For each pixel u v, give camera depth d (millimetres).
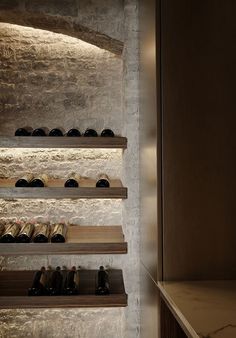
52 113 3475
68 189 2883
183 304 1661
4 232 3008
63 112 3480
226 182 2146
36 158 3455
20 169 3439
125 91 3006
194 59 2176
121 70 3494
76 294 2768
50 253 2807
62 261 3396
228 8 2201
